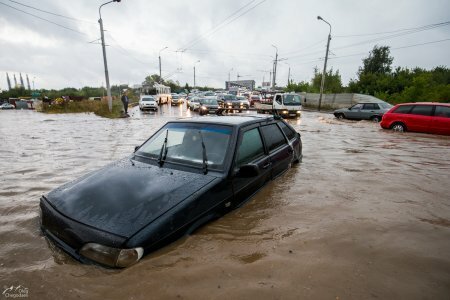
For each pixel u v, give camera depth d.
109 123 14.84
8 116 21.56
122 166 3.12
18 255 2.28
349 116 17.77
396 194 3.85
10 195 3.81
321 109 32.75
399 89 32.47
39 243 2.46
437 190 4.03
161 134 3.59
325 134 10.55
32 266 2.13
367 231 2.77
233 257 2.27
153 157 3.25
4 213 3.18
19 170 5.20
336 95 33.03
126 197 2.39
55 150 7.24
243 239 2.54
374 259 2.29
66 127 12.83
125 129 12.09
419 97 25.55
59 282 1.94
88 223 2.12
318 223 2.93
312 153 6.71
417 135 10.20
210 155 3.02
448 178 4.63
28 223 2.90
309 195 3.73
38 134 10.34
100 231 2.04
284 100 18.98
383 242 2.57
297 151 5.11
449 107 10.13
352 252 2.39
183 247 2.29
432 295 1.87
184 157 3.09
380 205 3.46
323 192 3.87
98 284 1.92
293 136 5.20
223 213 2.80
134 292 1.85
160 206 2.29
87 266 2.04
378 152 6.92
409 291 1.90
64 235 2.17
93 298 1.81
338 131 11.53
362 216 3.13
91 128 12.44
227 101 24.80
